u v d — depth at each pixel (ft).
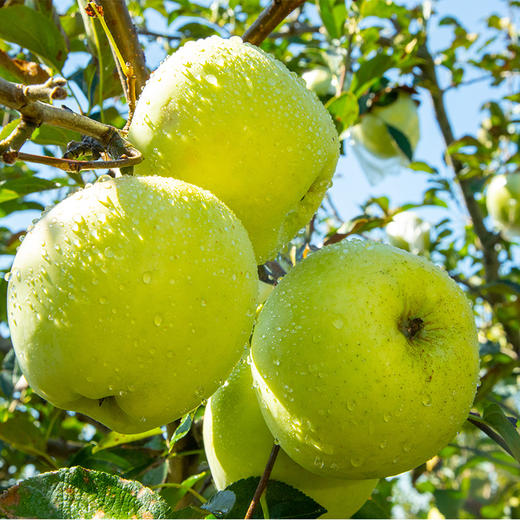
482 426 0.79
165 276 0.54
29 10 0.95
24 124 0.55
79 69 1.18
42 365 0.56
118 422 0.63
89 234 0.54
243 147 0.64
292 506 0.72
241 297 0.59
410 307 0.68
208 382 0.59
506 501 2.64
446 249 2.16
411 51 1.64
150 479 1.02
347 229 1.24
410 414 0.63
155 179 0.59
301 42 1.91
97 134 0.61
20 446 1.17
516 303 1.76
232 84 0.65
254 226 0.69
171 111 0.64
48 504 0.59
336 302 0.65
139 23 1.96
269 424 0.71
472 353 0.69
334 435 0.64
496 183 2.19
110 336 0.53
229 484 0.76
